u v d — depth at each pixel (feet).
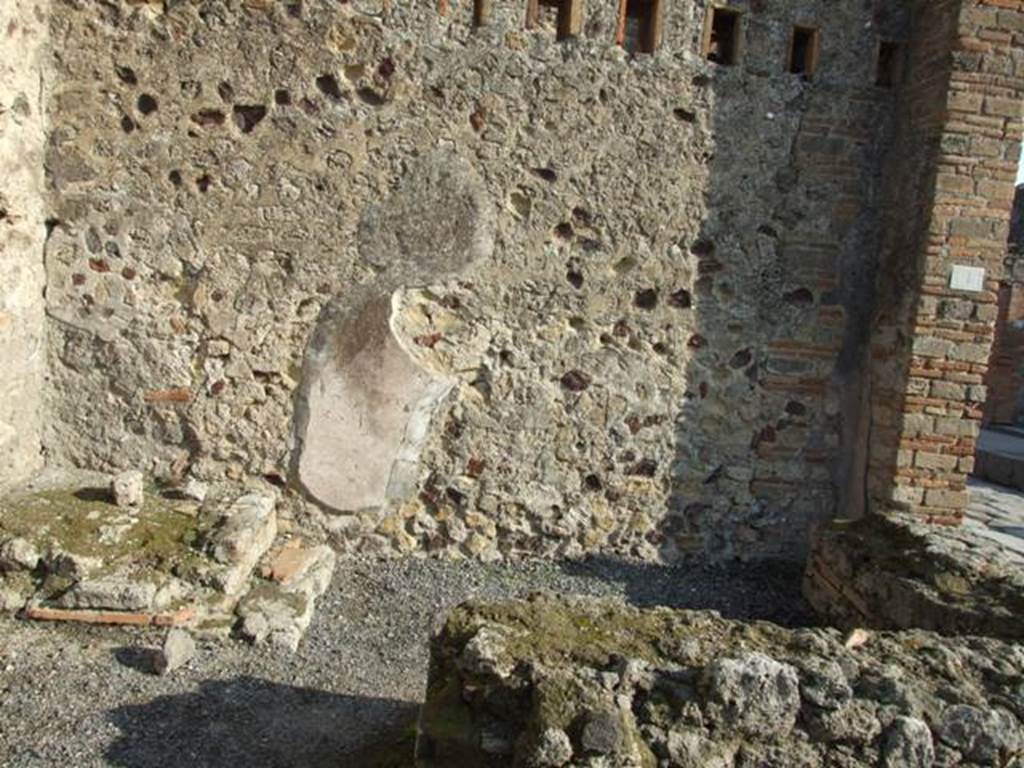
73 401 15.74
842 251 16.74
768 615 15.28
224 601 12.69
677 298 16.34
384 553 16.19
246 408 15.76
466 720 8.29
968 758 8.38
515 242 15.76
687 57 15.85
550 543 16.47
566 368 16.15
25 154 14.57
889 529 14.87
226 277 15.48
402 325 15.71
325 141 15.29
